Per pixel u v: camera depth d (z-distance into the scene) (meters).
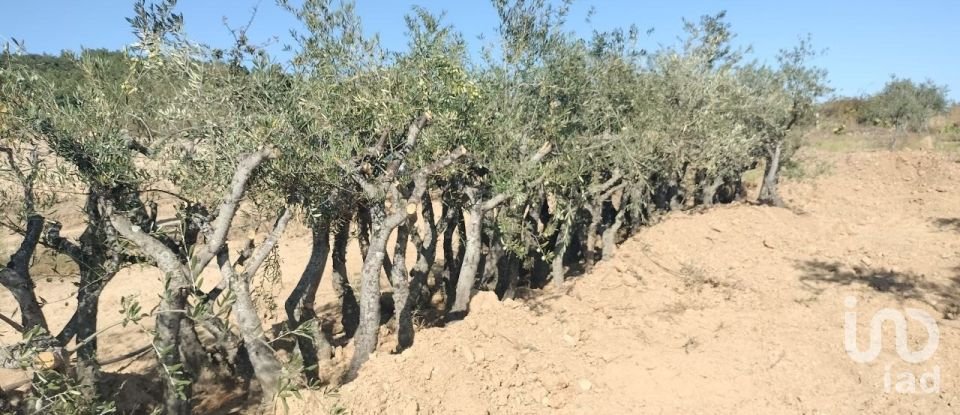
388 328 9.45
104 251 5.96
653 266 9.84
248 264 6.00
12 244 12.44
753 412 5.92
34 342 4.43
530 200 8.58
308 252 15.85
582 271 11.57
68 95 5.12
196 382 7.72
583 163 7.86
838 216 14.45
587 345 6.98
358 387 5.84
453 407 5.68
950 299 8.33
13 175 5.07
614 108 8.88
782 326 7.55
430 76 5.98
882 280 9.20
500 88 7.61
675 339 7.21
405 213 6.09
